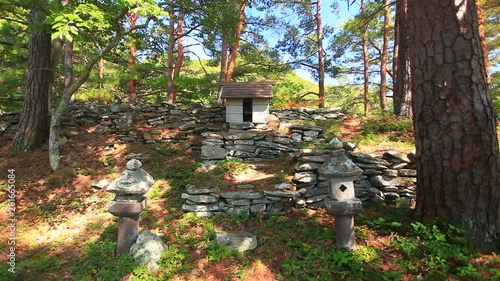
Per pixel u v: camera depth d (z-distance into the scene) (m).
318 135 7.31
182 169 6.74
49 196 6.11
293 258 3.84
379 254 3.72
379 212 4.73
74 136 8.16
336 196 3.87
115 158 7.39
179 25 11.59
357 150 6.15
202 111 8.55
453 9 3.74
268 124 7.82
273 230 4.50
